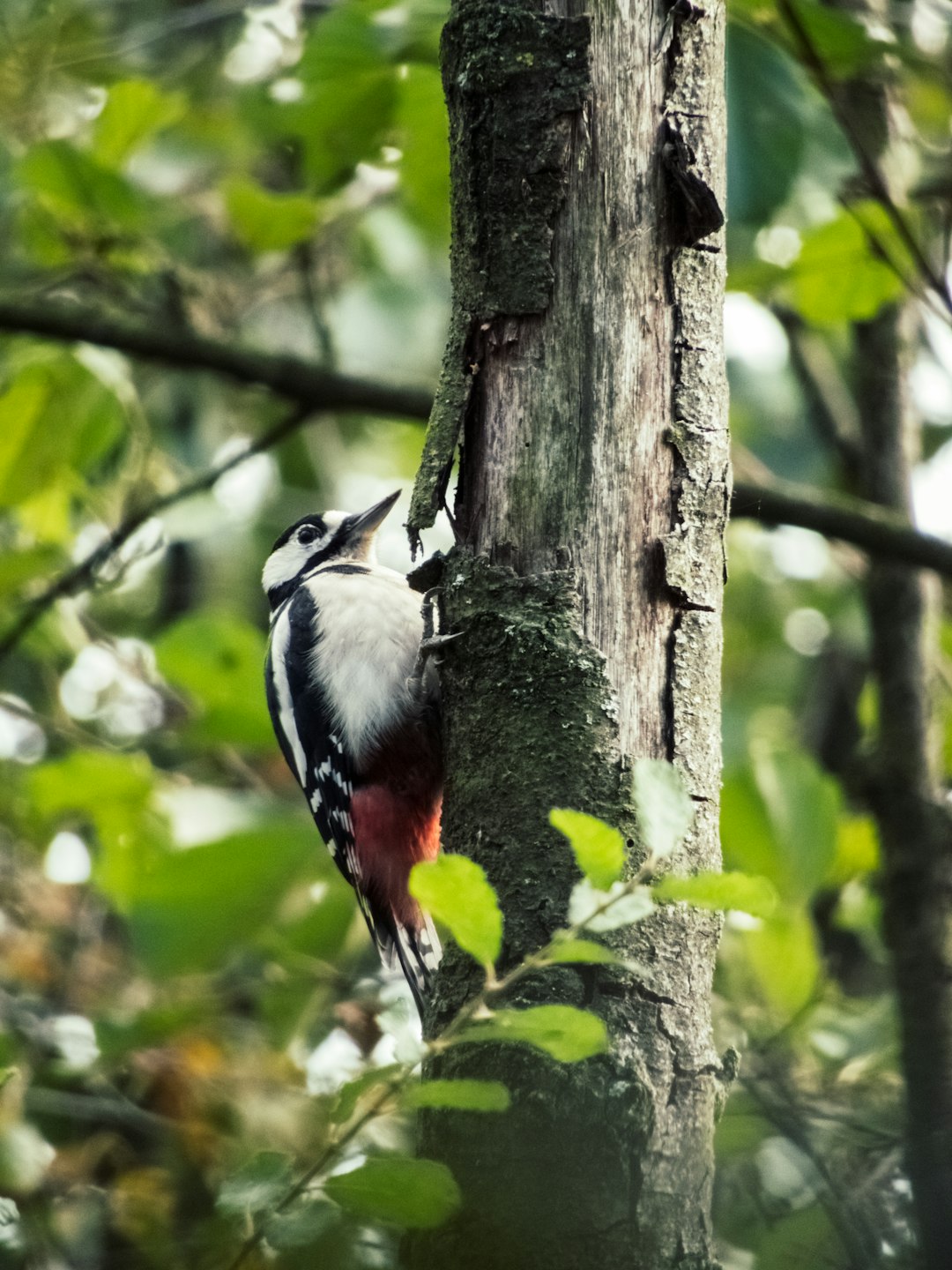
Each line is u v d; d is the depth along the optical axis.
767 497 9.88
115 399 10.90
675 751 5.71
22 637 12.04
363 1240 6.07
